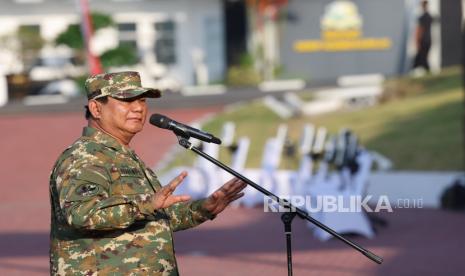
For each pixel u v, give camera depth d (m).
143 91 14.09
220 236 38.53
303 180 43.28
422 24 92.88
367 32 102.75
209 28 105.75
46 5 101.31
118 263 13.61
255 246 36.09
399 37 101.62
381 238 37.03
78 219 13.06
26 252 36.28
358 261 32.31
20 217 46.75
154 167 58.88
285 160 53.16
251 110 69.06
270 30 104.12
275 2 103.50
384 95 69.56
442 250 34.06
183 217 15.03
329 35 103.38
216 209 14.88
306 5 103.88
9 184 57.25
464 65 62.59
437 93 67.62
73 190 13.30
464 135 55.84
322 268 31.25
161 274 13.85
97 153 13.87
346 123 63.06
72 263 13.68
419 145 55.81
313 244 36.22
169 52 105.19
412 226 39.62
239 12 105.38
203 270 31.55
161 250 13.91
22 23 101.62
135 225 13.84
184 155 59.44
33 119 74.19
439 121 59.53
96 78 14.27
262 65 102.31
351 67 103.31
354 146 39.69
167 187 13.06
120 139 14.31
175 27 105.19
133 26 104.38
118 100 14.12
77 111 78.44
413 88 69.88
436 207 44.69
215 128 66.19
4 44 97.38
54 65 98.06
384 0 101.81
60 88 94.56
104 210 13.04
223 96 84.31
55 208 13.91
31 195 54.50
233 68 100.88
